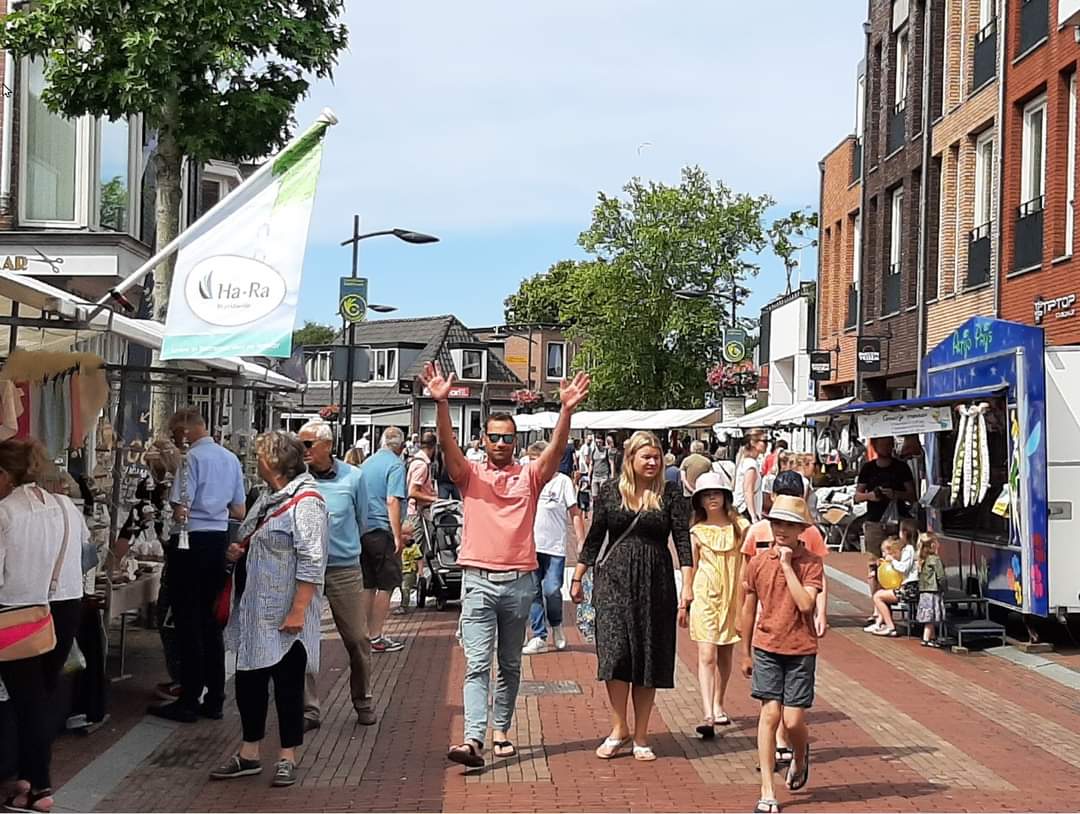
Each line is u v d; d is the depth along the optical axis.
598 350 56.03
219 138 14.16
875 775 8.13
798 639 7.35
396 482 11.93
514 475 8.46
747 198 55.91
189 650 9.47
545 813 7.23
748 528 9.38
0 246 18.58
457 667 11.95
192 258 8.25
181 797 7.53
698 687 11.20
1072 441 13.03
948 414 14.05
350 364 21.62
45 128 18.97
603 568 8.48
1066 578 12.94
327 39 14.20
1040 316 20.06
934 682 11.43
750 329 56.06
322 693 10.73
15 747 7.39
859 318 31.14
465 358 64.06
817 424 26.20
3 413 8.87
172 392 14.75
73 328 8.52
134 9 13.67
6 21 13.78
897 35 29.55
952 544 15.02
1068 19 18.92
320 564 7.78
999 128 22.19
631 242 56.12
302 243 8.31
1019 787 7.86
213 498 9.48
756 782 7.96
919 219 27.73
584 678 11.52
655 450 8.54
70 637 7.40
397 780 7.96
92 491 9.90
